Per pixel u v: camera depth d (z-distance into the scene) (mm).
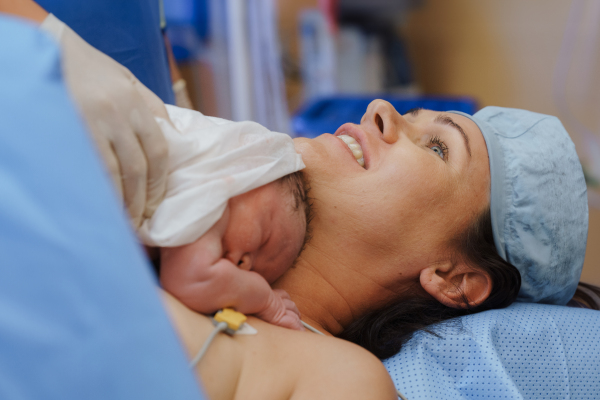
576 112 2648
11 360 303
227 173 697
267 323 765
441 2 2916
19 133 319
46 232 318
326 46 2846
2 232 311
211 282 660
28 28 342
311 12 2818
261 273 853
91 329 326
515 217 1111
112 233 344
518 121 1219
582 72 2605
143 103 616
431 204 1041
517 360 1020
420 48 3072
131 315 344
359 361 724
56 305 317
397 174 1028
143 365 344
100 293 331
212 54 2219
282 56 2785
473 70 3002
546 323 1078
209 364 633
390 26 2949
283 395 678
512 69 2867
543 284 1182
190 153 683
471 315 1089
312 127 2318
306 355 721
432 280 1065
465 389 968
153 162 625
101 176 353
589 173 2525
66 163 332
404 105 2436
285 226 807
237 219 721
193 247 655
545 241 1131
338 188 1022
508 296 1115
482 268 1093
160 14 1372
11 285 308
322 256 1032
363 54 2900
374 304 1101
